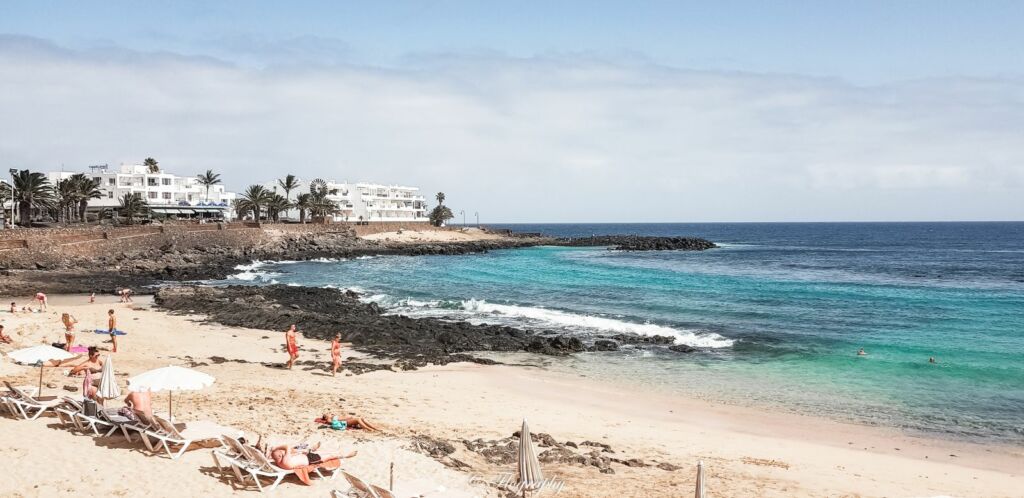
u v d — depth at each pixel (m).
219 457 13.77
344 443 16.80
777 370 32.59
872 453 20.95
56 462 13.67
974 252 143.25
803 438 22.53
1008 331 42.59
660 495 15.02
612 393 28.25
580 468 16.78
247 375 27.02
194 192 142.38
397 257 116.62
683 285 70.00
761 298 59.38
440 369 31.94
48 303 52.06
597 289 66.00
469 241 154.75
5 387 19.48
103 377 16.53
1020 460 20.55
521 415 23.38
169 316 44.06
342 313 48.25
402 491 12.25
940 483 18.05
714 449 20.55
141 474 13.39
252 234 111.94
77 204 119.38
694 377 31.30
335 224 135.38
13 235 77.81
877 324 45.59
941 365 33.03
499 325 45.16
